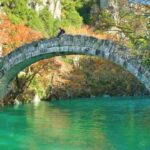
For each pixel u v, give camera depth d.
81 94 74.00
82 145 29.73
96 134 33.56
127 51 39.81
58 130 35.19
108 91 79.50
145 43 42.06
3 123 38.72
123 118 42.34
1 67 47.00
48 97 65.19
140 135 33.16
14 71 48.38
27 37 62.16
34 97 60.78
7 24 63.53
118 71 81.44
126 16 44.47
